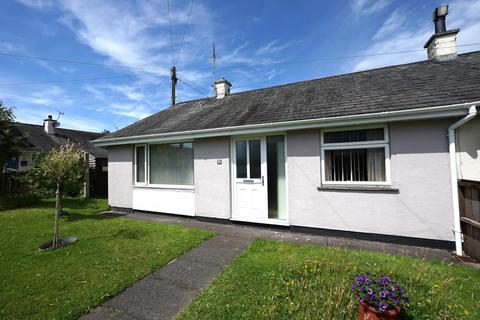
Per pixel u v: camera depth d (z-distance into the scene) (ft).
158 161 27.58
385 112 15.31
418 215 15.58
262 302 9.39
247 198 21.75
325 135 18.63
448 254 14.16
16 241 17.11
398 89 18.54
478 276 11.22
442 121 15.08
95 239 17.58
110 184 30.73
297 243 16.66
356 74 26.53
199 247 16.14
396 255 13.99
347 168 18.02
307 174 18.94
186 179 25.66
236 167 22.34
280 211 20.58
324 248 15.39
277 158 20.71
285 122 18.39
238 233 19.45
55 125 67.62
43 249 15.43
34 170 25.32
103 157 44.60
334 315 8.32
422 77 19.79
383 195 16.49
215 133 21.75
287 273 11.64
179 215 25.48
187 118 28.30
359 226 17.19
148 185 27.68
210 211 23.32
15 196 33.22
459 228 14.15
